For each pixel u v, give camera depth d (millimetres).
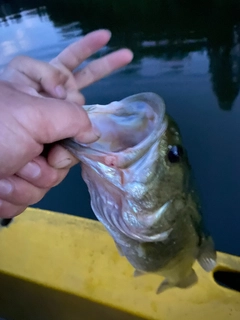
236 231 324
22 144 109
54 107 110
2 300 235
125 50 203
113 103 149
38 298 219
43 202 379
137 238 156
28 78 172
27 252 225
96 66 199
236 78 436
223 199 344
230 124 387
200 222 171
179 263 173
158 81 458
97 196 154
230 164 362
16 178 139
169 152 143
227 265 196
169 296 190
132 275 203
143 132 143
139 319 189
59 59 191
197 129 390
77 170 402
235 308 179
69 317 218
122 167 137
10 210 153
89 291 201
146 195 144
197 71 462
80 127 118
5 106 105
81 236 226
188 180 156
